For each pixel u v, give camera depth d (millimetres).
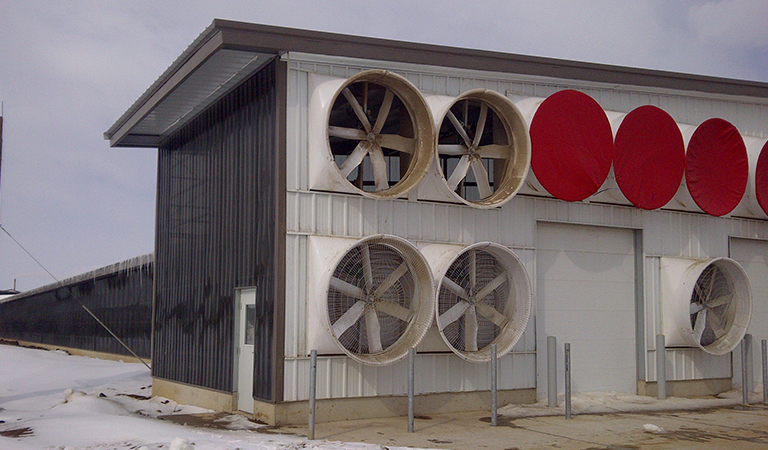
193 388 15695
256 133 13352
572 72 15203
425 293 12734
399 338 12930
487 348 13570
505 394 14180
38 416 13359
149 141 19109
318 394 12273
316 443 10188
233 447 9711
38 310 45312
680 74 16531
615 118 15344
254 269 13078
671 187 15688
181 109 16188
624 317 15859
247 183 13617
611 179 15359
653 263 16062
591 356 15391
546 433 11477
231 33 11945
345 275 12961
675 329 15750
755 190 16828
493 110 14164
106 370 24953
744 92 17359
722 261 15836
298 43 12383
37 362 27109
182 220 17047
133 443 10133
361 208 12930
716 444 10680
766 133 18172
